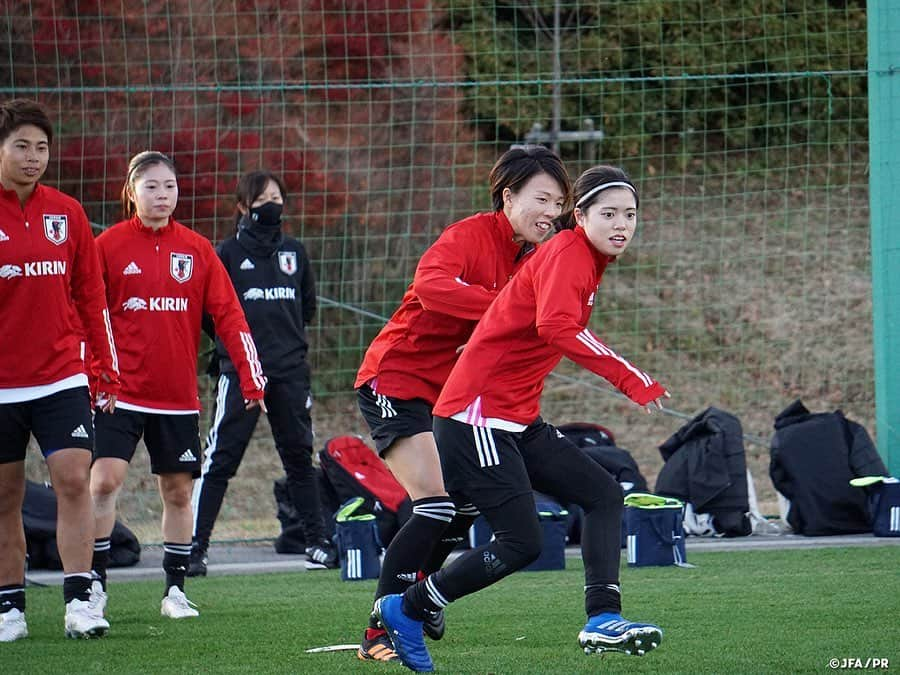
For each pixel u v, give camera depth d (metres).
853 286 52.53
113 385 19.47
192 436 21.31
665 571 25.12
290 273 27.56
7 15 43.31
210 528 26.81
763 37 51.34
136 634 19.36
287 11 45.69
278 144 45.88
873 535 29.16
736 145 56.06
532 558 15.32
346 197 44.69
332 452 29.50
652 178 55.50
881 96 31.94
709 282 52.91
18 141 17.94
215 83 43.91
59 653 17.69
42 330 18.30
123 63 44.09
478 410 15.29
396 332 17.31
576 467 15.64
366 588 24.31
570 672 15.64
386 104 47.47
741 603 21.08
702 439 30.33
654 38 55.31
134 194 21.31
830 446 29.94
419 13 47.88
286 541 29.78
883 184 32.00
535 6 53.78
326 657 17.14
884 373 32.00
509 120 52.19
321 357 47.59
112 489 21.03
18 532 19.00
